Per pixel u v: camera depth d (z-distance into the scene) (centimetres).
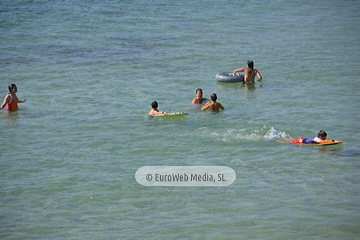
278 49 9856
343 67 8412
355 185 4044
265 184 4084
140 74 8000
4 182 4097
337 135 5238
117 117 5875
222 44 10306
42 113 6034
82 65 8462
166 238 3269
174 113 5756
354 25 12319
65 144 5012
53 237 3278
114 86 7281
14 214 3578
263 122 5691
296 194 3897
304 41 10581
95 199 3831
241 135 5269
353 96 6756
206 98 6719
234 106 6381
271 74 8081
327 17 13400
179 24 12200
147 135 5278
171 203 3778
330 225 3422
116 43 10225
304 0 16012
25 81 7462
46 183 4091
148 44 10200
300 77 7869
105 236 3291
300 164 4484
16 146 4944
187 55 9375
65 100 6562
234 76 7581
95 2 14488
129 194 3922
